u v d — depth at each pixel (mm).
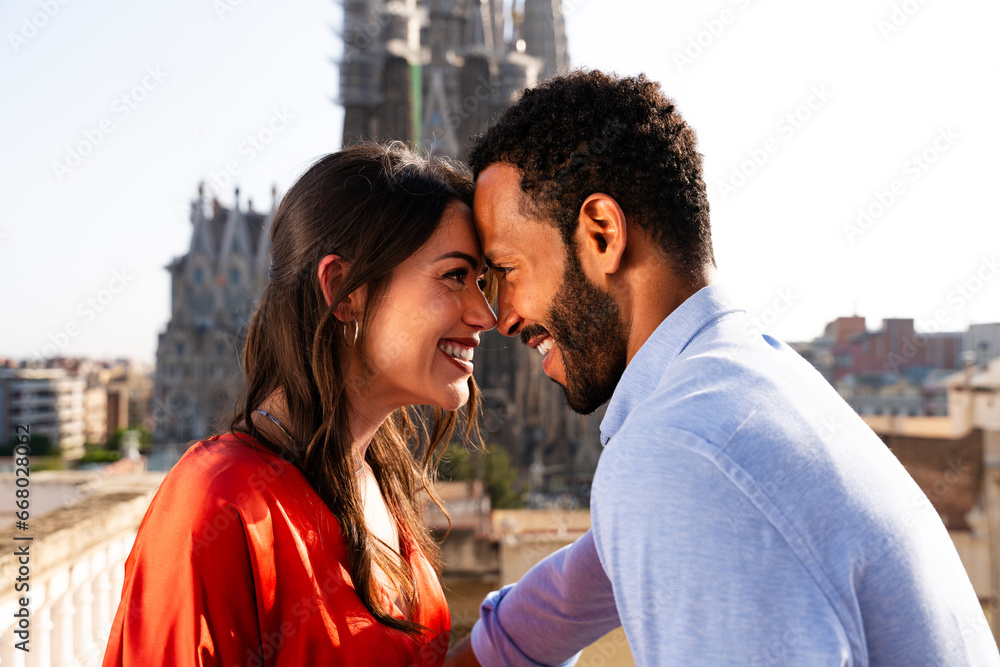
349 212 1241
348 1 54781
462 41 60844
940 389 23859
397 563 1392
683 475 774
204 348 54562
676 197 1019
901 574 795
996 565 14984
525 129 1083
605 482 853
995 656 932
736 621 727
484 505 20281
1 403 70500
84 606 3068
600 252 1022
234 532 1054
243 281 55625
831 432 853
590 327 1069
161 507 1075
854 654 750
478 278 1368
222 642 1028
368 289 1260
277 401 1330
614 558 825
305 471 1237
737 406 822
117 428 82875
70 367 87062
